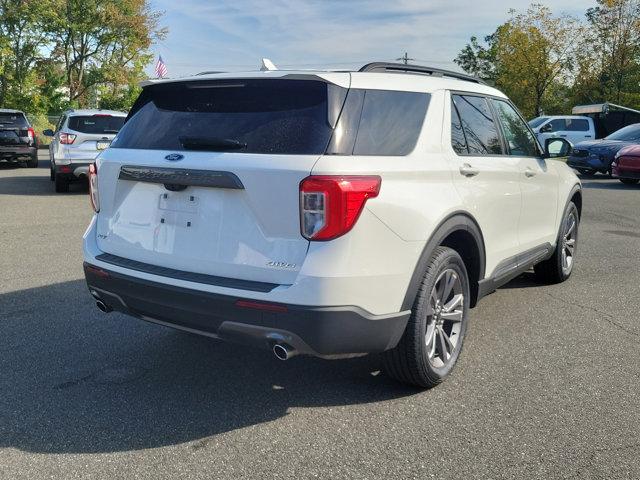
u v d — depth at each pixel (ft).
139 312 11.66
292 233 9.87
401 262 10.65
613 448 10.11
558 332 15.74
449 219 11.91
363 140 10.48
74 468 9.49
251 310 9.99
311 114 10.32
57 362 13.57
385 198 10.31
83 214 33.47
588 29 128.98
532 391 12.26
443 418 11.14
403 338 11.36
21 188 45.19
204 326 10.62
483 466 9.58
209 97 11.46
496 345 14.80
